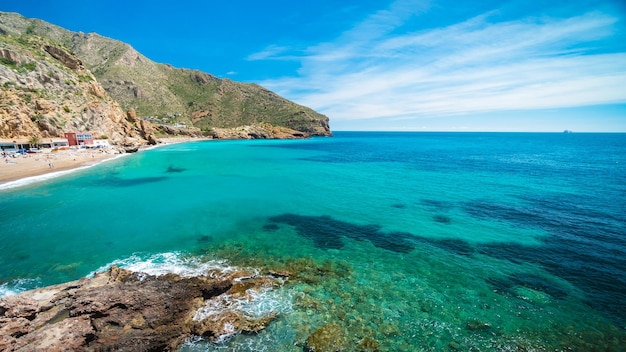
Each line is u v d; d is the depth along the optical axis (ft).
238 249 57.77
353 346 32.50
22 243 59.00
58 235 63.36
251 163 193.98
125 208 84.43
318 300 40.65
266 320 36.01
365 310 38.73
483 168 169.78
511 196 100.53
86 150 217.77
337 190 111.14
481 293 43.04
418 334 34.58
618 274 48.24
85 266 50.08
